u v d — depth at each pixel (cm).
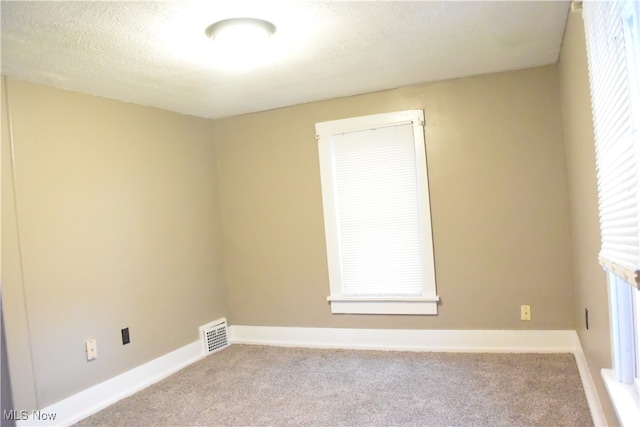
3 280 234
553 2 206
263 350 373
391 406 250
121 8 182
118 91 293
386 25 219
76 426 253
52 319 257
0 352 231
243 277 401
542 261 315
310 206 374
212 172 401
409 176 344
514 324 324
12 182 241
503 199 322
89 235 283
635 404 147
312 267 377
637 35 101
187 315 359
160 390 299
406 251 347
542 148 312
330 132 363
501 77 319
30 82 256
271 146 385
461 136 330
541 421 220
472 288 332
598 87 143
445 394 260
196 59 246
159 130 345
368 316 361
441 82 333
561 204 309
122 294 303
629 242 114
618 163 123
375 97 349
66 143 273
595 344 218
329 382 292
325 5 192
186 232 364
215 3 184
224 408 263
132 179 318
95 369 280
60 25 193
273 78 293
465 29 232
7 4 172
